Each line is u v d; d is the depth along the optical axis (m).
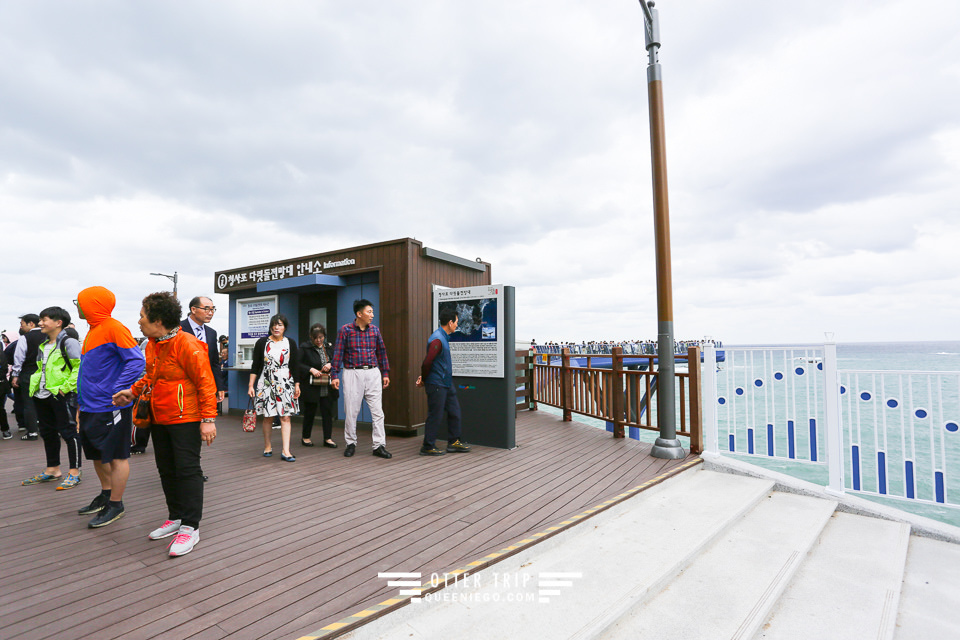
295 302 8.23
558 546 3.21
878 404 4.49
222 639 1.93
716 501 4.20
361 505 3.70
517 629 2.24
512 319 5.97
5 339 8.06
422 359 6.95
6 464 5.15
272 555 2.78
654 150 5.55
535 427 7.64
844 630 2.54
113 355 3.27
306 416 6.07
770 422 5.11
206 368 2.92
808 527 3.85
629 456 5.49
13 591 2.33
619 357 6.62
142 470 4.84
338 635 2.01
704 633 2.36
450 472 4.74
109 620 2.07
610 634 2.34
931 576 3.36
